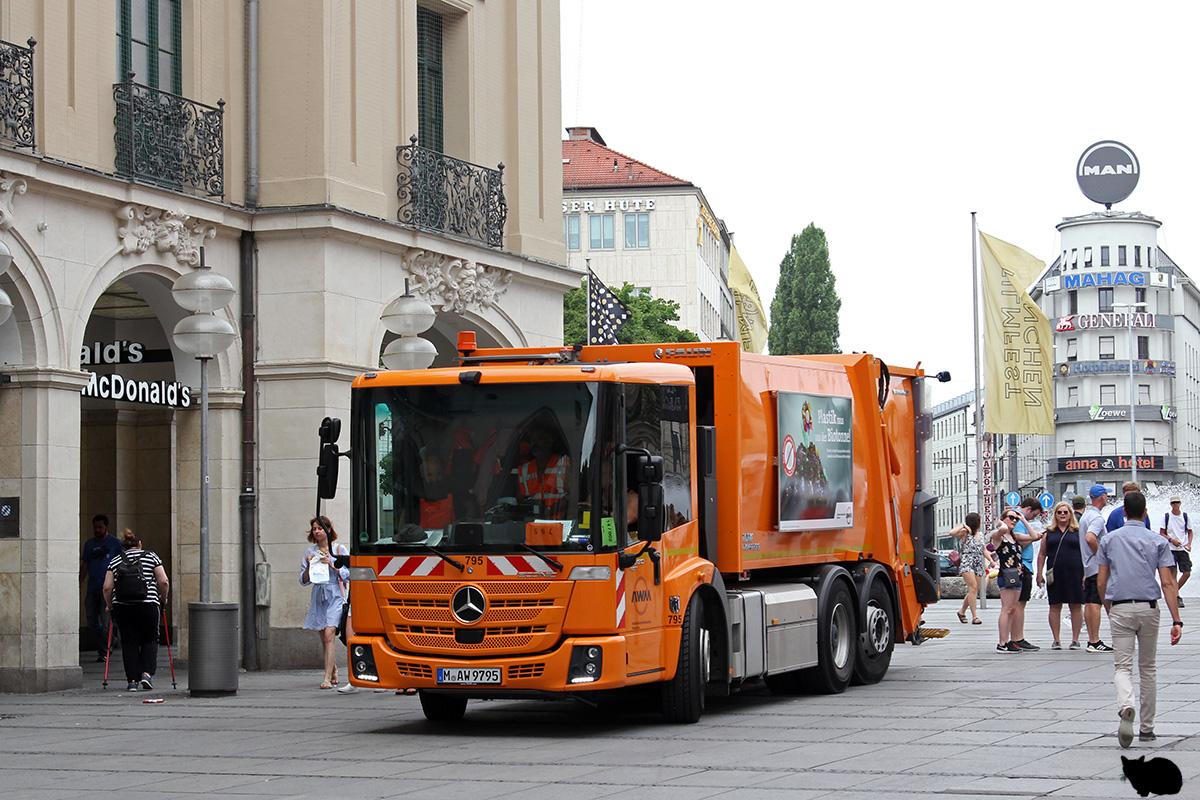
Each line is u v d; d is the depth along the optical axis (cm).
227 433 2078
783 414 1544
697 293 9112
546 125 2644
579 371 1289
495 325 2472
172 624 2364
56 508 1781
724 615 1414
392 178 2262
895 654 2117
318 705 1605
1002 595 2125
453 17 2481
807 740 1223
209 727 1412
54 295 1789
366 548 1317
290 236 2100
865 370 1736
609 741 1247
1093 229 12112
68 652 1788
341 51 2159
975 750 1141
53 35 1814
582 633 1259
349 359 2133
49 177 1772
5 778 1106
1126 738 1132
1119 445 11894
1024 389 3406
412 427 1320
